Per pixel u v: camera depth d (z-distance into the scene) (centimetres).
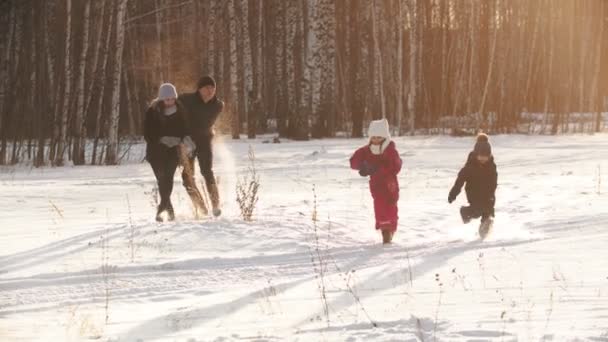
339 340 635
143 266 1038
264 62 6462
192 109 1464
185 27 5647
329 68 5544
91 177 2692
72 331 705
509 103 5962
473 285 870
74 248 1173
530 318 708
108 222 1466
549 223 1450
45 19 3903
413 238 1331
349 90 6253
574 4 6406
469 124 5778
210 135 1495
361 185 2288
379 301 802
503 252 1095
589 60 6384
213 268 1041
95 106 4138
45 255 1120
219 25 5681
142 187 2192
